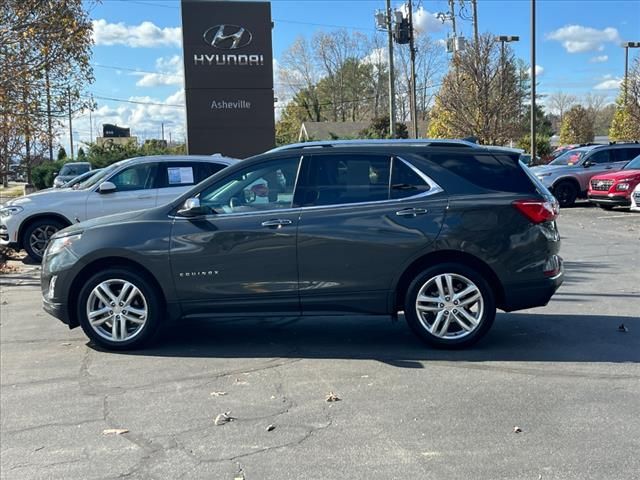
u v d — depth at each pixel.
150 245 5.67
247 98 22.28
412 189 5.63
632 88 31.83
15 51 12.24
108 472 3.58
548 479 3.39
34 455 3.81
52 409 4.51
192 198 5.70
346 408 4.41
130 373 5.26
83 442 3.97
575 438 3.87
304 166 5.75
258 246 5.60
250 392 4.76
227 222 5.64
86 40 12.71
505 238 5.52
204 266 5.65
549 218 5.61
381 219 5.54
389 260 5.55
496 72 29.64
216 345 6.04
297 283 5.62
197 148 22.17
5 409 4.53
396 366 5.29
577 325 6.51
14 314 7.65
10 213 11.42
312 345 5.98
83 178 13.18
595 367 5.19
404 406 4.42
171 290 5.70
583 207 20.77
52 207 11.34
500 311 7.18
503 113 30.14
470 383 4.84
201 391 4.80
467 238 5.50
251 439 3.96
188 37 21.88
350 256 5.56
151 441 3.96
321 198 5.67
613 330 6.31
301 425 4.14
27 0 11.99
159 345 6.06
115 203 11.32
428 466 3.56
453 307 5.62
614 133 40.19
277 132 75.00
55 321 7.21
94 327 5.84
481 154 5.72
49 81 12.88
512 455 3.66
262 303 5.67
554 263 5.69
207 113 22.12
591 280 8.84
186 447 3.87
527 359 5.41
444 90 31.61
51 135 13.50
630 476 3.41
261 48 22.22
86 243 5.75
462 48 30.44
